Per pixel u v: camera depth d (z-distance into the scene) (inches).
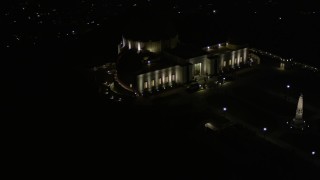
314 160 4104.3
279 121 4857.3
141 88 5457.7
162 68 5546.3
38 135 4594.0
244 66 6318.9
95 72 6087.6
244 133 4569.4
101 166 3996.1
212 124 4672.7
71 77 6028.5
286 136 4544.8
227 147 4315.9
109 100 5339.6
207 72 5979.3
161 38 5866.1
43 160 4124.0
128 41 5959.6
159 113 5019.7
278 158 4133.9
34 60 6742.1
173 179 3769.7
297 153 4227.4
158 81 5580.7
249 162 4060.0
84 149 4296.3
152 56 5748.0
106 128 4697.3
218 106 5191.9
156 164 4015.8
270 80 5900.6
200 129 4660.4
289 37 7731.3
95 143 4392.2
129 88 5516.7
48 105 5300.2
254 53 6791.3
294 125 4702.3
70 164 4047.7
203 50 6033.5
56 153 4242.1
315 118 4916.3
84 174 3875.5
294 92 5556.1
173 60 5816.9
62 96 5516.7
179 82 5718.5
